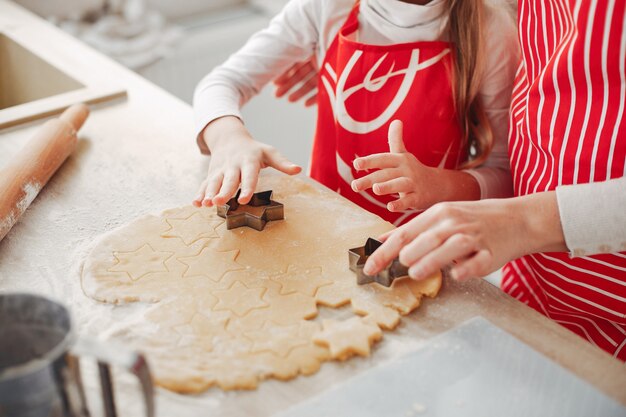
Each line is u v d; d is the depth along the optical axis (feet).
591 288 2.99
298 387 2.06
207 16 7.12
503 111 3.61
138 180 3.20
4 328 1.78
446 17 3.43
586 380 2.09
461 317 2.35
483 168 3.66
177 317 2.30
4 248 2.70
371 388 2.05
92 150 3.44
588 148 2.77
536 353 2.18
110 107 3.87
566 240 2.46
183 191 3.12
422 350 2.19
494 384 2.06
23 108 3.72
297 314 2.32
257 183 3.11
